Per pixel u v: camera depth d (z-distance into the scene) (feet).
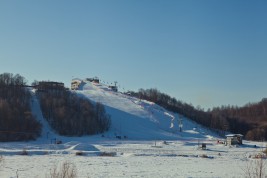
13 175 133.18
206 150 360.07
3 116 507.30
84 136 620.08
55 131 606.14
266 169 136.26
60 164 171.94
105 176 137.69
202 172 157.28
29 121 531.91
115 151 295.07
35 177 128.16
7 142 422.00
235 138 474.08
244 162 214.28
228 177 141.08
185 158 237.04
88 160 203.31
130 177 137.39
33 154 242.78
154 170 161.99
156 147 388.78
